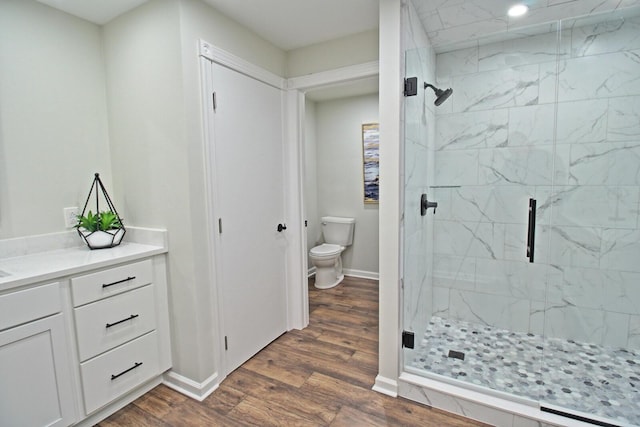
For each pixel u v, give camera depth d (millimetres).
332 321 2840
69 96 1899
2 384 1277
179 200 1768
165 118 1760
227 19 1943
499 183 2508
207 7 1802
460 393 1676
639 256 2178
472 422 1616
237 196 2066
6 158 1677
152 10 1740
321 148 4199
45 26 1789
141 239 1937
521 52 2330
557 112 2295
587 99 2213
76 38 1919
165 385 1947
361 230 4055
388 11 1674
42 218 1813
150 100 1812
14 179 1707
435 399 1726
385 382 1854
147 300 1796
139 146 1903
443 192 2680
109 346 1629
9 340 1285
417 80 1921
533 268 2457
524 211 2453
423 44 2229
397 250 1777
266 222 2365
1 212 1667
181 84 1673
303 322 2701
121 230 1918
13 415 1312
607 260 2258
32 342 1357
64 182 1896
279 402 1782
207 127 1803
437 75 2576
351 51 2240
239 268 2109
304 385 1931
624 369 1986
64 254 1727
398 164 1733
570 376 1910
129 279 1703
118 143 2018
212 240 1867
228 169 1984
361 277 4105
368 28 2145
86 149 1981
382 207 1796
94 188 2025
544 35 2254
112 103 2020
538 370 1978
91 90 1995
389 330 1827
